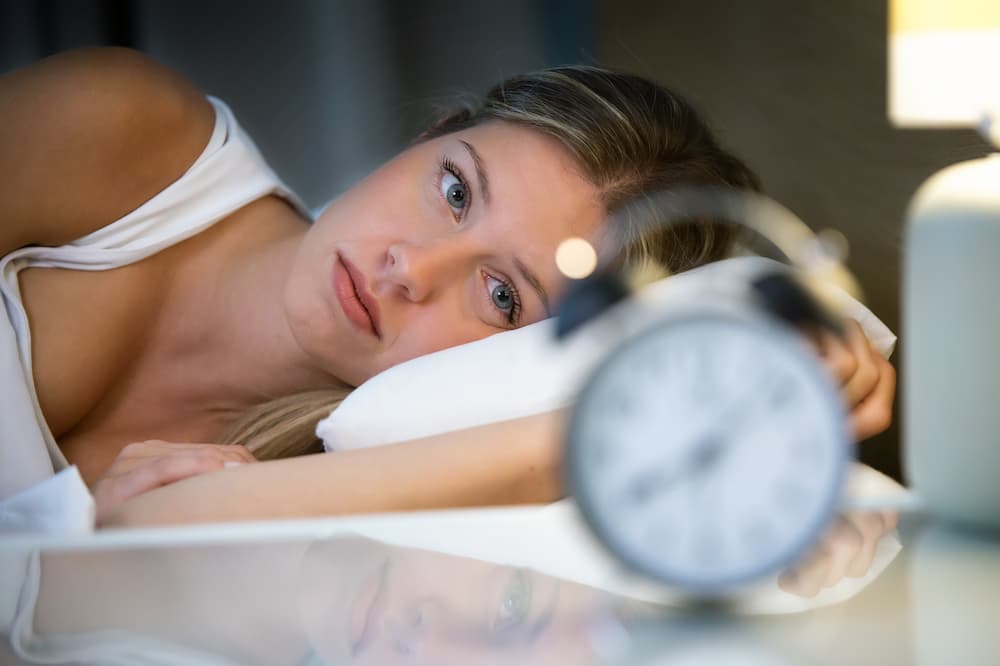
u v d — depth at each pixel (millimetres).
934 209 708
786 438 535
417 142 1739
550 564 645
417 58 2947
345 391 1578
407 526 735
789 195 2053
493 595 588
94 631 532
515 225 1540
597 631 521
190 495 955
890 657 470
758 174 2084
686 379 532
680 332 533
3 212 1426
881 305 1955
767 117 2084
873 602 557
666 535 527
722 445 531
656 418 530
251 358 1607
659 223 1603
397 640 520
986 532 703
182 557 661
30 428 1332
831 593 576
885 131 1971
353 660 488
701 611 551
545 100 1638
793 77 2059
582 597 583
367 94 2982
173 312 1604
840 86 2012
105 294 1513
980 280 676
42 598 586
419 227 1548
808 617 535
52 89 1455
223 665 485
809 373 538
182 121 1580
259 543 692
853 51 1996
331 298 1519
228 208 1619
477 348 1334
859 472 1220
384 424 1238
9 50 2879
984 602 557
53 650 505
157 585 611
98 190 1480
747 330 534
